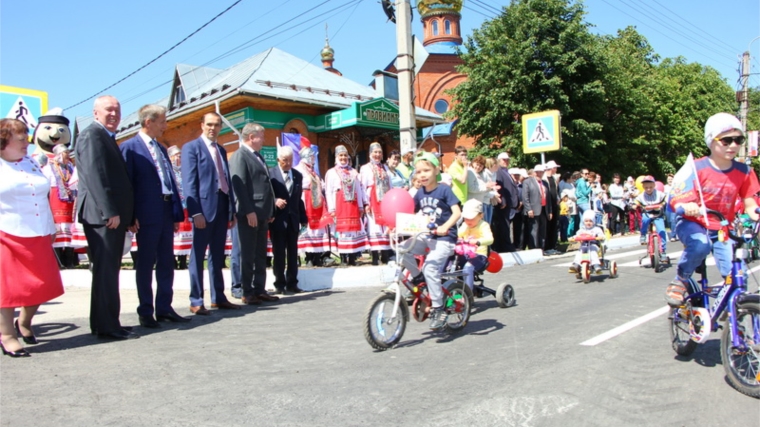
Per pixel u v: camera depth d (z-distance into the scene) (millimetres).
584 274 8867
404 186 10578
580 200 15367
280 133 19641
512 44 28125
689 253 4504
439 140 34688
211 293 7332
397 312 5348
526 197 12562
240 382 4320
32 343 5504
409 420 3518
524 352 5027
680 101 38812
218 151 7191
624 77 31422
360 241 10422
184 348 5340
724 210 4547
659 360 4703
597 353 4910
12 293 5004
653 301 7312
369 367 4695
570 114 28281
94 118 5789
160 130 6438
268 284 9234
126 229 5840
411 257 5430
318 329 6141
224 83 21688
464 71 31000
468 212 6973
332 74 23734
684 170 4605
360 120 19328
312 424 3484
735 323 3918
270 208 7754
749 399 3791
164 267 6492
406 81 11453
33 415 3645
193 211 6816
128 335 5750
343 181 10227
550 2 28453
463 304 5855
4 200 5023
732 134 4324
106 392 4094
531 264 11797
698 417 3496
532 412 3594
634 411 3602
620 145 32562
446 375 4422
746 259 4098
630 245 15891
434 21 43469
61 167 11078
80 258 14812
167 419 3580
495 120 29359
